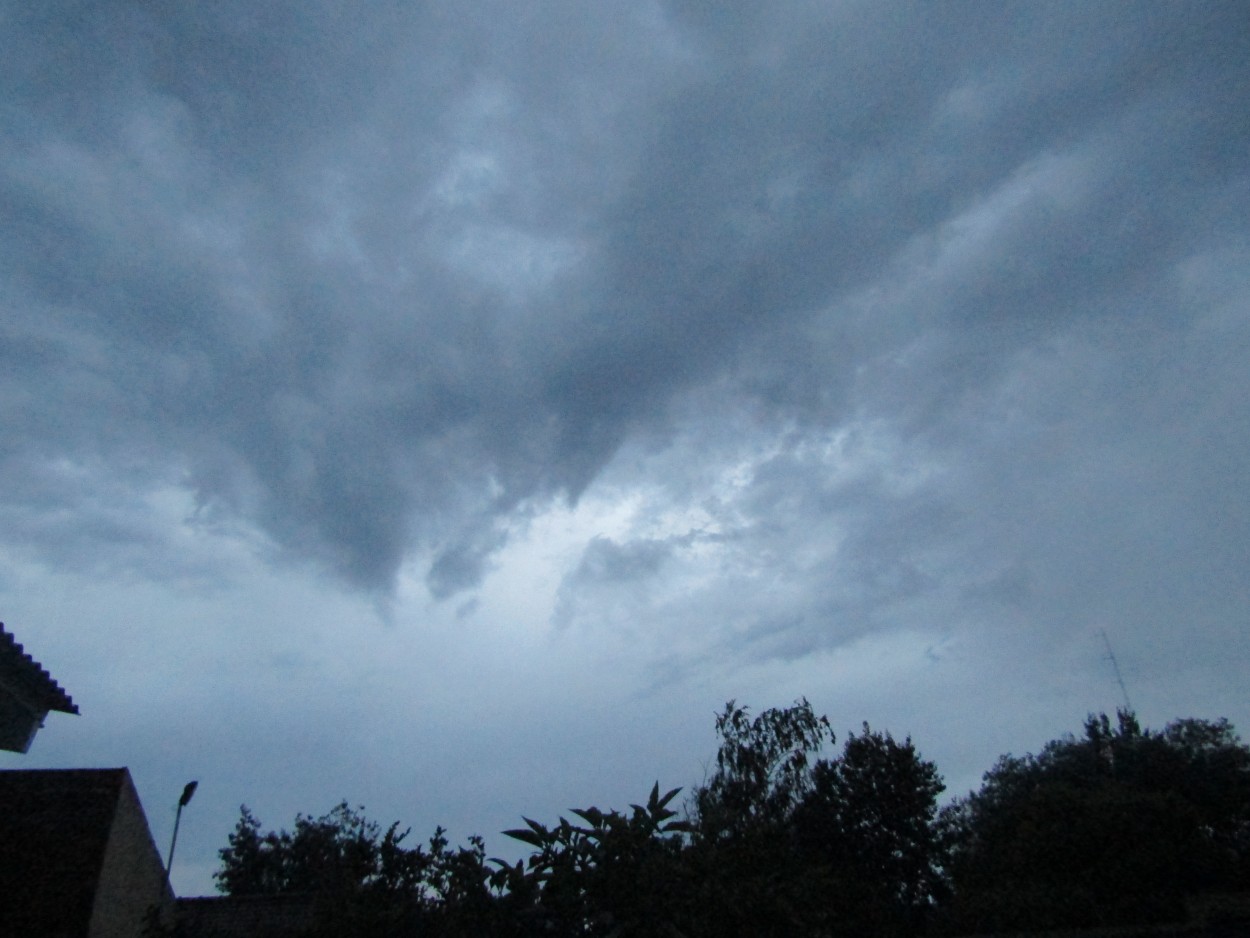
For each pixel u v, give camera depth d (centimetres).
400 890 820
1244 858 2800
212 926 1934
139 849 1872
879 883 2512
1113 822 2250
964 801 3831
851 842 2595
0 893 1562
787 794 2538
